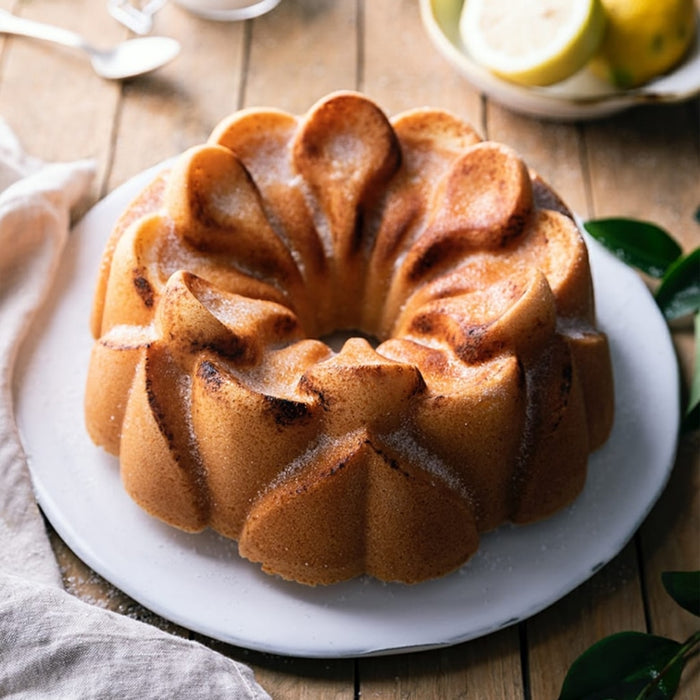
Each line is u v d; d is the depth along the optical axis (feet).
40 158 3.79
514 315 3.15
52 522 3.24
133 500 3.24
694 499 3.37
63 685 3.01
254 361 3.17
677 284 3.58
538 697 3.14
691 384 3.53
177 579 3.18
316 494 3.09
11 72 3.94
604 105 3.79
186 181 3.26
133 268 3.24
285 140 3.43
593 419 3.30
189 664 3.04
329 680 3.14
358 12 4.10
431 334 3.25
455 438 3.14
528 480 3.21
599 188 3.81
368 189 3.38
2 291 3.48
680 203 3.79
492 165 3.33
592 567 3.21
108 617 3.07
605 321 3.51
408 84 3.98
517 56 3.79
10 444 3.29
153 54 3.95
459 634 3.13
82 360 3.43
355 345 3.16
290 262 3.35
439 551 3.15
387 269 3.39
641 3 3.76
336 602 3.16
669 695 3.11
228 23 4.07
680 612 3.24
